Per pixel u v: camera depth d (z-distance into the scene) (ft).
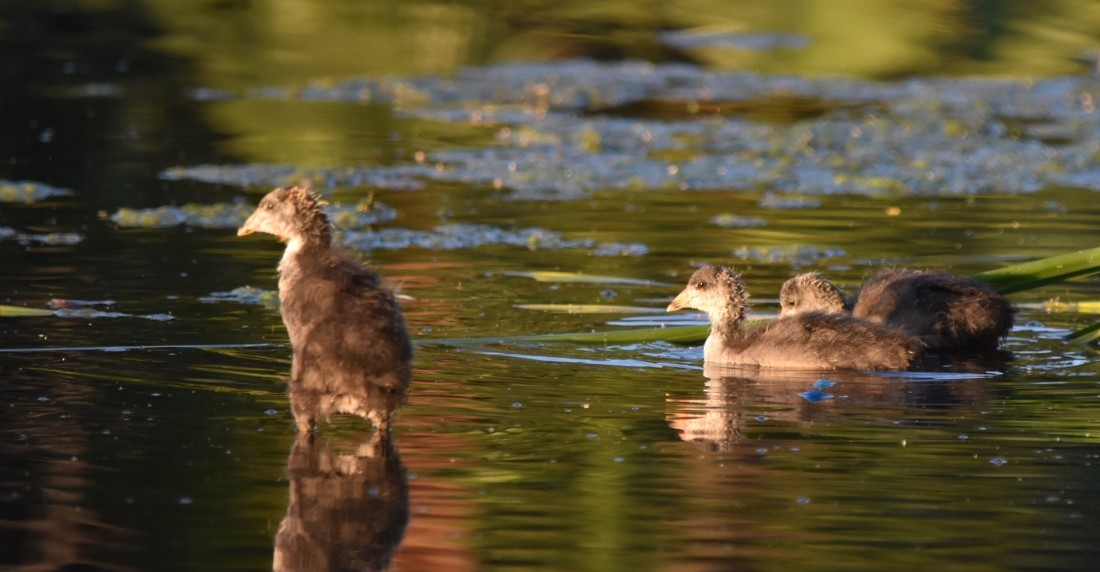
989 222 69.82
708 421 38.45
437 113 97.14
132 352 44.24
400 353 35.94
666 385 42.96
